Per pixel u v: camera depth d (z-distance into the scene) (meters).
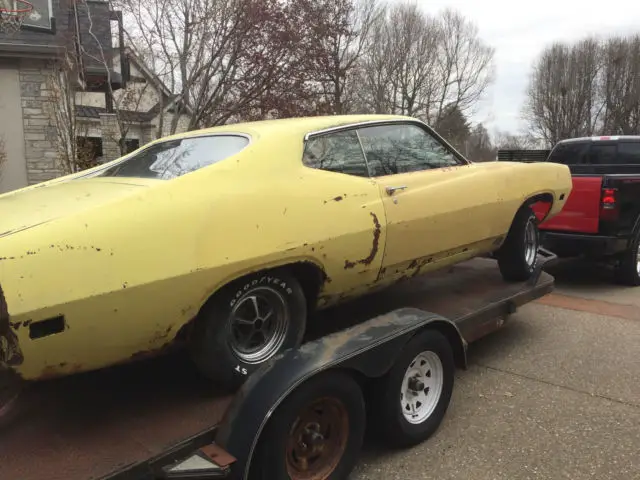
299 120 3.44
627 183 6.62
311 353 2.64
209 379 2.93
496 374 4.29
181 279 2.46
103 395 2.89
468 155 44.53
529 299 4.83
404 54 30.72
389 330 2.99
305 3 11.24
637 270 7.05
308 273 3.16
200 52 9.12
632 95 41.78
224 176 2.77
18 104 10.33
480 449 3.20
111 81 9.90
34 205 2.57
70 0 9.26
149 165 3.27
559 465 3.03
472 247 4.34
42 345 2.16
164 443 2.41
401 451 3.19
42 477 2.17
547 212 5.30
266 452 2.43
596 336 5.16
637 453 3.14
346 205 3.20
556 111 45.00
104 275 2.26
